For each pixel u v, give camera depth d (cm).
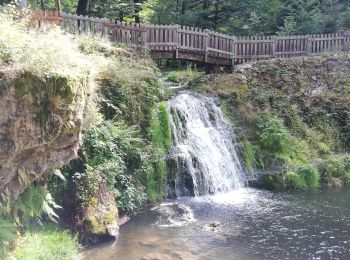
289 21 2288
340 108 1563
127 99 1131
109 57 1248
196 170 1181
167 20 2567
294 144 1405
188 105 1305
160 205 1060
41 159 605
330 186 1291
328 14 2355
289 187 1259
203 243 830
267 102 1507
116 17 2427
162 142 1177
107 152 973
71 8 2745
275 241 845
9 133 542
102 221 841
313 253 794
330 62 1703
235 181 1264
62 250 716
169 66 2130
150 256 766
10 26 649
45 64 574
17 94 540
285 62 1661
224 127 1368
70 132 621
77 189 881
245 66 1627
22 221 711
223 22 2556
